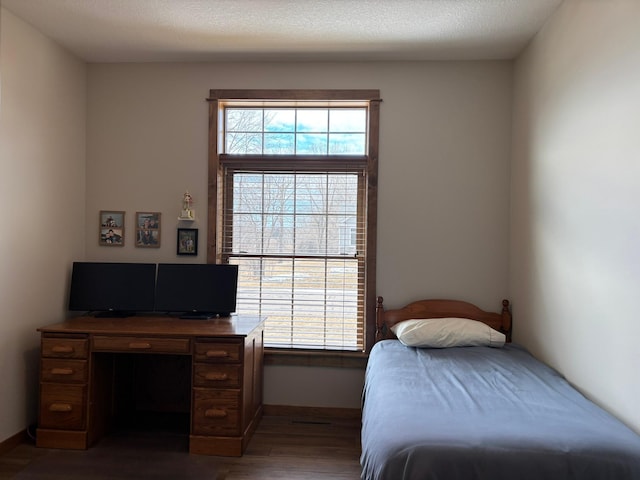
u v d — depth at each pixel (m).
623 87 1.94
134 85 3.54
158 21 2.86
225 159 3.54
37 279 3.04
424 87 3.41
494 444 1.56
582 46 2.30
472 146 3.38
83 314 3.44
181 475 2.54
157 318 3.24
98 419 2.99
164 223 3.53
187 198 3.47
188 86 3.52
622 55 1.95
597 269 2.14
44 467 2.62
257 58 3.42
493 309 3.37
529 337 2.98
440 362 2.61
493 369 2.47
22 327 2.91
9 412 2.82
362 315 3.48
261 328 3.31
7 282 2.78
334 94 3.44
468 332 2.99
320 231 3.52
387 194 3.42
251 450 2.87
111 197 3.55
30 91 2.94
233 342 2.78
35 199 3.00
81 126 3.51
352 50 3.25
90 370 2.86
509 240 3.36
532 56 2.99
